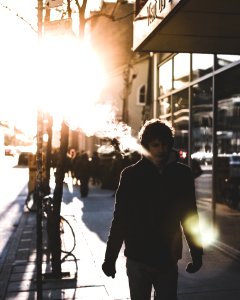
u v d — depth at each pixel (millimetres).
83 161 16359
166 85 12281
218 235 8172
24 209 13172
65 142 5902
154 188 2955
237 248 7281
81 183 16344
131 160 15648
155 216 2943
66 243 8195
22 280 5871
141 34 6715
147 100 18219
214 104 8281
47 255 7066
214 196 8328
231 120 7617
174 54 11375
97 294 5277
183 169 3055
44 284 5668
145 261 2932
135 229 2973
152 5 6051
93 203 14461
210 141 8594
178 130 10961
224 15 5352
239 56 7316
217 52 7254
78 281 5797
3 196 17578
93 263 6738
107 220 10883
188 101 10086
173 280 2986
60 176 5922
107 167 19406
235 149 7445
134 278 3006
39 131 4816
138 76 26797
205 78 8789
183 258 7062
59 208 5973
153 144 2980
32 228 10008
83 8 6047
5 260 7062
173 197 2965
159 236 2934
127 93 21594
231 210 7609
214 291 5387
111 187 19219
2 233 9922
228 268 6418
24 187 21438
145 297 3035
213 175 8359
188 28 5918
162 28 5871
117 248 3062
